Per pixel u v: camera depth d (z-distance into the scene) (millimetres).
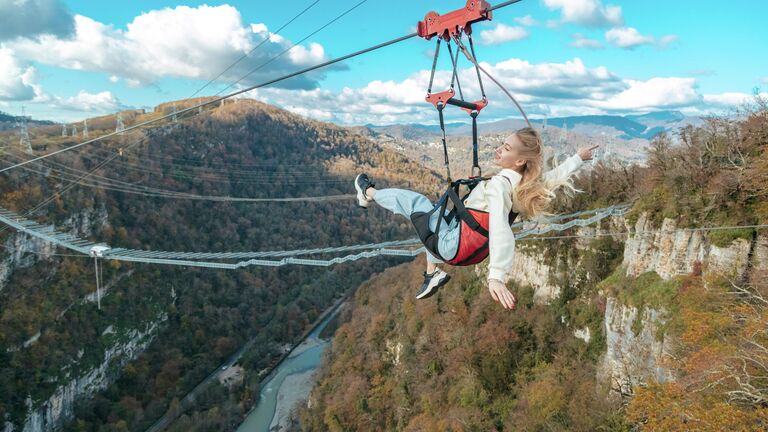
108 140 130000
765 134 32844
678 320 30297
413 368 61625
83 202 106750
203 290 126000
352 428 63312
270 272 143750
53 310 91500
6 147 96188
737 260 29922
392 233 173625
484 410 47625
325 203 179875
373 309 86375
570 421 36688
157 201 132625
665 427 21656
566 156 5215
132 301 108438
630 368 34719
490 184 4535
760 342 22781
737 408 20188
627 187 52469
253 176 178000
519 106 4996
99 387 95312
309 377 94312
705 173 33750
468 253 4590
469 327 59250
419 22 5848
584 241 54344
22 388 80625
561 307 54344
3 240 86375
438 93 5500
